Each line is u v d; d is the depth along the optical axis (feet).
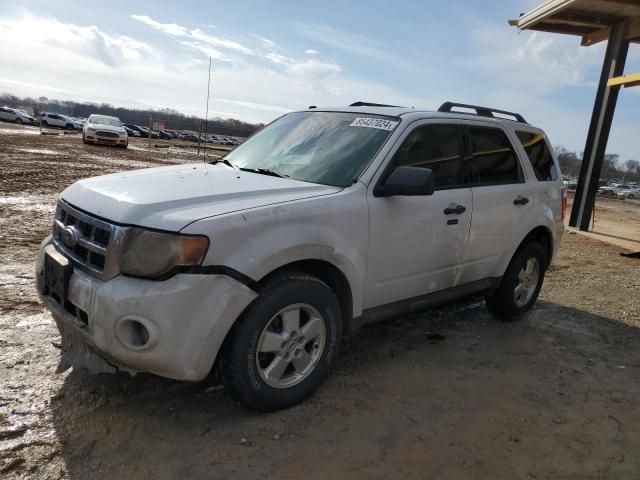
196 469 8.56
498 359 14.01
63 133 149.69
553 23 41.06
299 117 15.05
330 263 10.84
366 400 11.19
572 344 15.60
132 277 8.92
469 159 14.46
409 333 15.38
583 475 9.23
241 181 11.37
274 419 10.16
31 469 8.25
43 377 10.93
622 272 26.71
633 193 167.12
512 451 9.78
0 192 33.71
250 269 9.27
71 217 10.32
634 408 11.88
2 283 16.21
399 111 13.57
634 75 35.68
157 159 75.61
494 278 15.64
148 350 8.77
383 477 8.75
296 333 10.38
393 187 11.35
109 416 9.82
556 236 17.69
